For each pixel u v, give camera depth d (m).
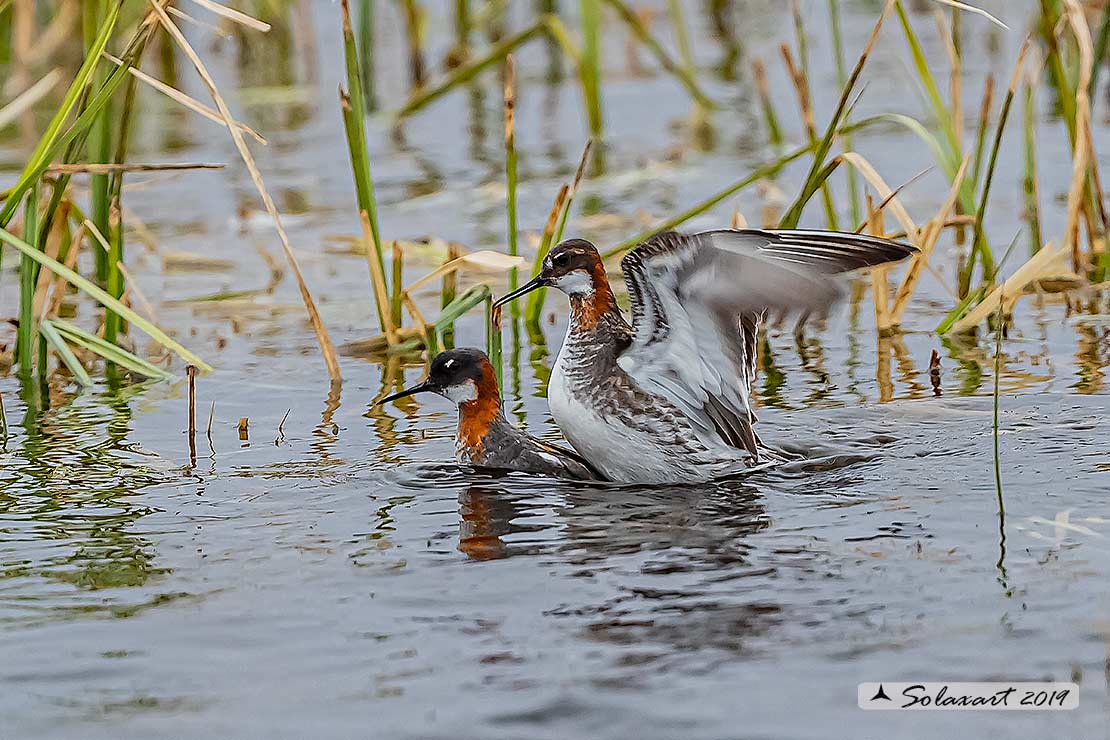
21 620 8.56
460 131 24.64
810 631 8.10
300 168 22.42
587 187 20.91
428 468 11.40
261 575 9.19
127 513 10.42
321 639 8.21
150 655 8.07
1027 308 15.83
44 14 27.62
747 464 11.18
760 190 20.03
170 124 24.83
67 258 14.97
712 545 9.55
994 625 8.09
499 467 11.42
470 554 9.49
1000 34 27.89
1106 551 9.11
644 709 7.29
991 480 10.63
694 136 23.53
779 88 26.03
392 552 9.56
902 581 8.77
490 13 27.20
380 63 28.09
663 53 23.36
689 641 8.03
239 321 16.20
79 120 12.52
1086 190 16.56
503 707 7.35
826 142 13.90
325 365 14.61
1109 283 15.94
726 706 7.29
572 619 8.37
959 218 15.39
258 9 28.72
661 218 19.03
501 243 18.20
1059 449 11.26
